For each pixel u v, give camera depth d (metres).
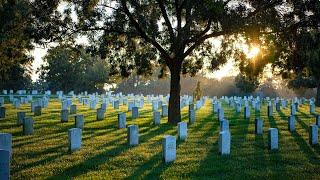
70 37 24.61
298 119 29.47
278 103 38.03
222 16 20.59
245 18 20.69
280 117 30.78
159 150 15.48
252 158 14.41
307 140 18.89
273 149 16.19
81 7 24.06
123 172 12.05
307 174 12.17
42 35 23.33
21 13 24.17
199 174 11.96
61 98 50.31
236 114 33.31
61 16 24.11
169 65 25.64
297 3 20.62
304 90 72.44
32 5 23.80
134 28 24.95
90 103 36.41
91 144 16.83
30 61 27.06
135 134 16.84
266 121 27.55
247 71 25.69
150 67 28.36
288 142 18.22
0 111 26.44
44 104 36.22
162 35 24.64
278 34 21.45
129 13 24.16
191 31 23.34
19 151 15.13
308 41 21.33
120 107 38.81
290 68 24.61
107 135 19.55
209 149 16.02
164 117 29.20
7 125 22.67
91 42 25.42
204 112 34.78
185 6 23.28
